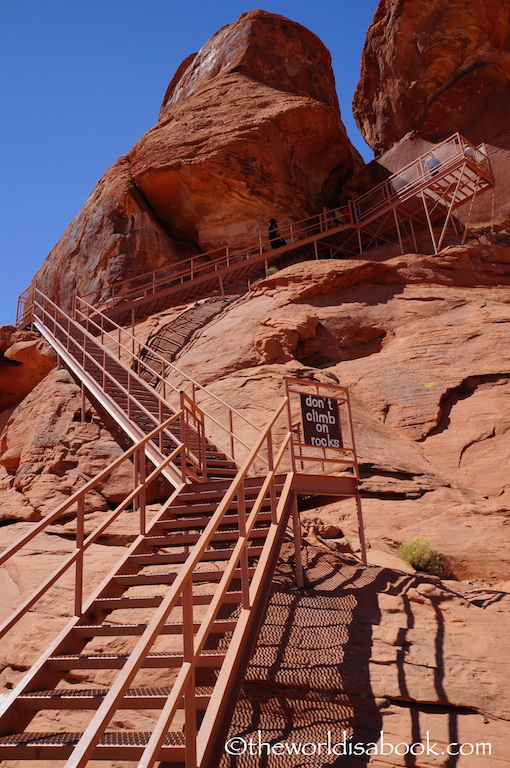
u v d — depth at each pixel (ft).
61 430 45.50
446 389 44.19
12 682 22.56
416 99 93.15
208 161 85.46
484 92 86.22
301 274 59.52
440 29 88.28
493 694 16.71
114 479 40.22
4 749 13.93
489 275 59.98
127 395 41.24
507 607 22.12
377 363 49.11
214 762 12.64
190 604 12.24
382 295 57.00
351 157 105.19
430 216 81.35
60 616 25.70
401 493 35.60
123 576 20.33
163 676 19.58
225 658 14.64
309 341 52.85
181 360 55.83
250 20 109.60
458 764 14.99
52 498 39.91
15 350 60.85
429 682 17.21
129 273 85.20
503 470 37.58
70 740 14.19
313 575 24.85
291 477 24.82
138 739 13.79
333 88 116.26
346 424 41.39
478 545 31.17
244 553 16.62
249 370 49.32
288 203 87.10
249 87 98.89
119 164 98.12
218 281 77.46
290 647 19.04
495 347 46.47
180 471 30.25
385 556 30.01
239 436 41.06
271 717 16.96
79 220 97.91
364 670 17.81
